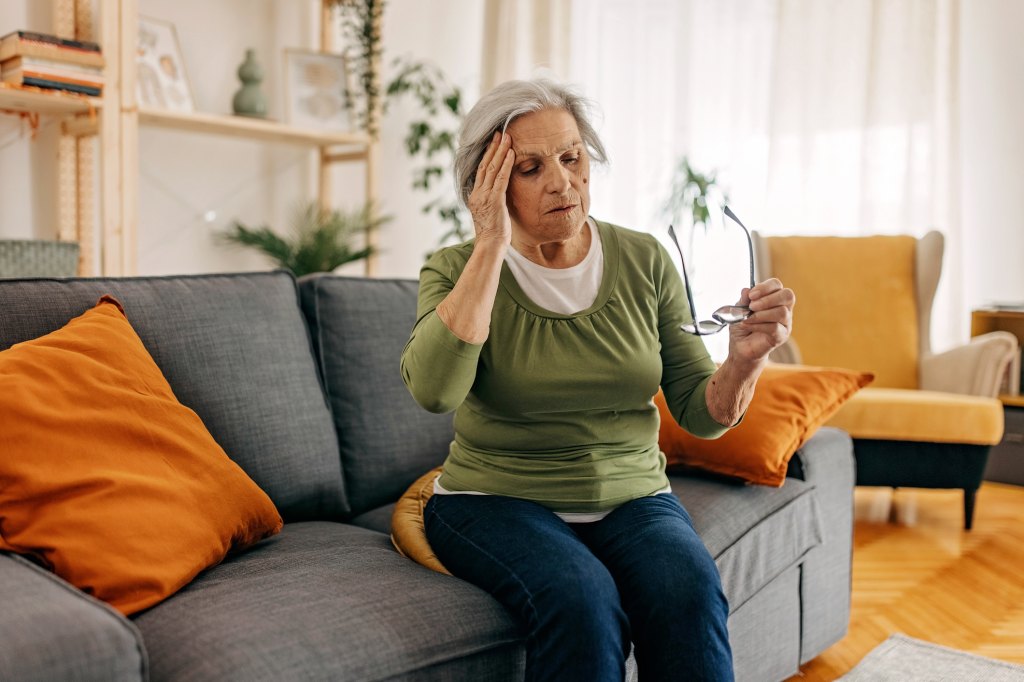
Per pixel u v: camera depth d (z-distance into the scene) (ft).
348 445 5.54
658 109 14.16
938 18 12.12
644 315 4.51
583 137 4.46
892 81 12.31
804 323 11.20
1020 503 10.63
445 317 3.88
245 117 12.18
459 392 3.95
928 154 12.10
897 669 5.93
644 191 14.32
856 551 8.72
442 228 15.64
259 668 3.02
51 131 10.90
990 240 12.66
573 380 4.21
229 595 3.57
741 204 13.55
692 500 5.23
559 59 14.53
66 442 3.68
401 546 4.42
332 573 3.90
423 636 3.45
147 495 3.73
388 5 14.48
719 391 4.27
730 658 3.67
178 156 12.34
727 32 13.61
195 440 4.16
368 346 5.72
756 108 13.43
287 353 5.27
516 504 4.16
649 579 3.73
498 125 4.18
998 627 6.77
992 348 9.84
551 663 3.45
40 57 9.39
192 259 12.59
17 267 8.99
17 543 3.46
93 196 11.12
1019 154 12.39
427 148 15.28
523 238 4.36
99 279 4.78
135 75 10.17
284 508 5.01
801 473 5.83
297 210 13.69
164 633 3.26
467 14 15.61
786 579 5.49
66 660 2.63
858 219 12.52
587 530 4.23
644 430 4.47
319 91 12.82
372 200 12.95
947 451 9.11
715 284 13.34
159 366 4.66
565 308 4.36
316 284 5.73
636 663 3.99
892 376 10.80
